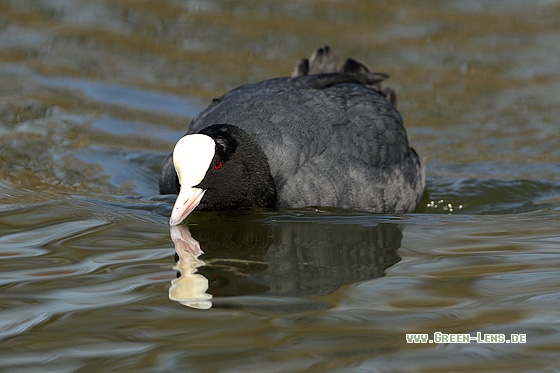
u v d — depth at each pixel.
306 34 20.84
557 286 8.59
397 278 8.99
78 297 8.34
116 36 20.45
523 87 18.62
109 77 18.44
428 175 14.42
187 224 11.09
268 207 11.68
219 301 8.27
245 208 11.63
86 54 19.48
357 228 11.03
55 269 9.19
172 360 6.94
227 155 11.34
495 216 11.91
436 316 7.85
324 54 15.55
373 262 9.59
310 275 9.13
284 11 22.22
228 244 10.27
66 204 11.88
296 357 6.98
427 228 11.11
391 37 20.84
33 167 13.80
